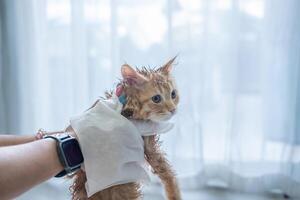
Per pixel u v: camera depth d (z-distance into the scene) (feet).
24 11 4.69
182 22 4.35
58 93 4.88
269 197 4.71
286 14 4.21
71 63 4.75
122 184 2.54
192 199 4.72
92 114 2.57
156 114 2.57
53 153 2.44
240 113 4.50
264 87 4.45
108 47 4.61
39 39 4.81
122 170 2.50
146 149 2.59
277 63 4.36
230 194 4.81
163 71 2.68
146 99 2.55
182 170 4.69
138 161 2.54
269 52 4.35
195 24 4.40
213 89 4.60
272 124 4.52
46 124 5.00
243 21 4.29
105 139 2.48
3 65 4.83
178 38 4.37
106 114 2.55
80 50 4.67
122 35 4.51
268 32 4.30
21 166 2.34
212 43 4.49
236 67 4.42
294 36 4.23
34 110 4.97
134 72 2.56
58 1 4.66
